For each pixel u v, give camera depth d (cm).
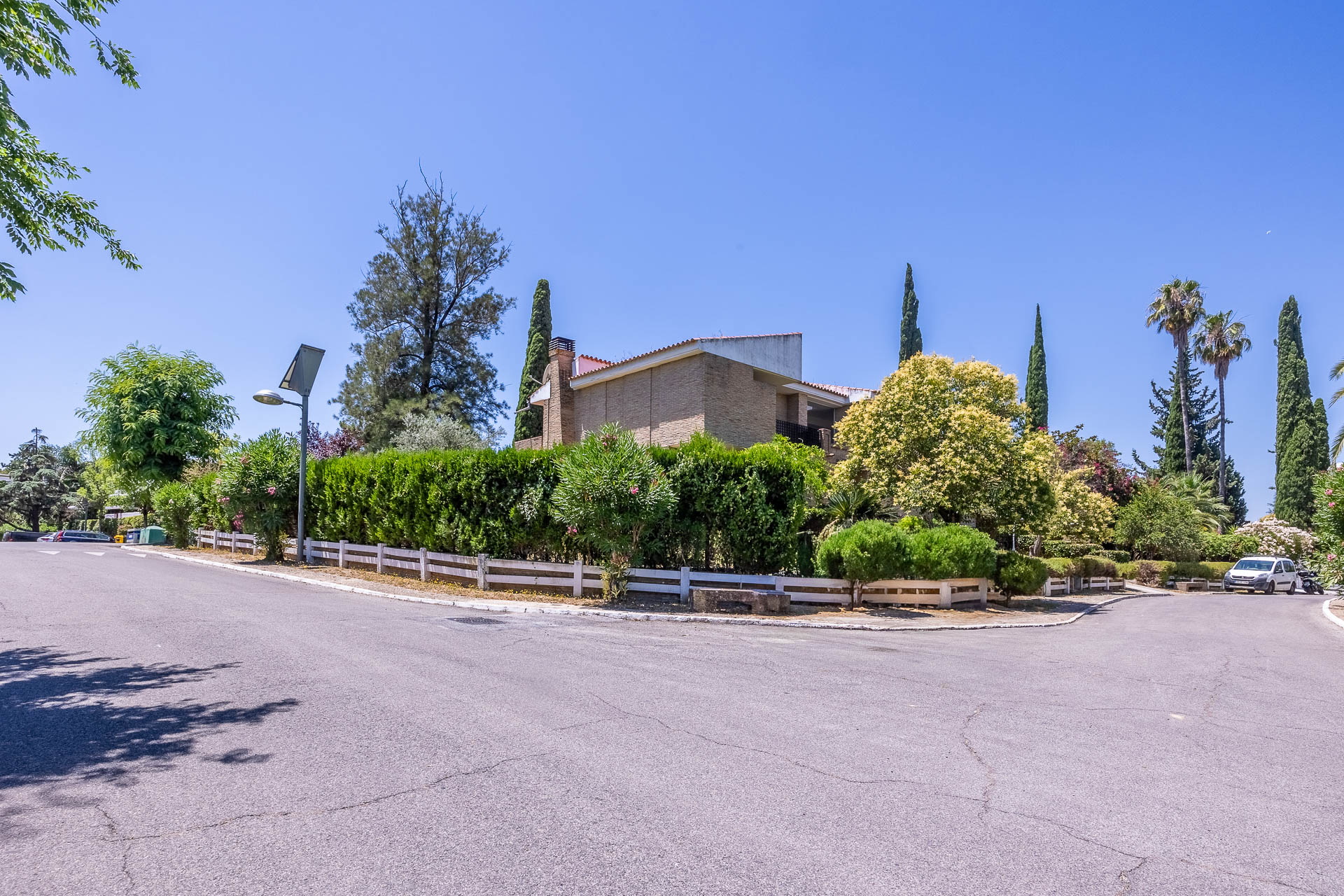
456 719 568
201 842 352
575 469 1338
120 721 545
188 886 309
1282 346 4872
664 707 632
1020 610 1897
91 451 3116
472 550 1545
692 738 546
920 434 2156
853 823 398
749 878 330
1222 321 5034
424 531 1653
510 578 1465
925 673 854
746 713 623
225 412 3341
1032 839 386
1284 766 528
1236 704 741
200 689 639
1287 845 388
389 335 3925
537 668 770
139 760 464
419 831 370
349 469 1916
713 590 1363
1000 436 2088
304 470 1919
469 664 775
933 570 1747
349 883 315
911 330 5069
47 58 713
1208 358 5125
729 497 1468
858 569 1523
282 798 409
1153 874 349
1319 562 1953
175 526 2739
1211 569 3725
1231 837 396
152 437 3058
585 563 1510
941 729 600
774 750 523
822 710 646
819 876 335
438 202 4125
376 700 616
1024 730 607
